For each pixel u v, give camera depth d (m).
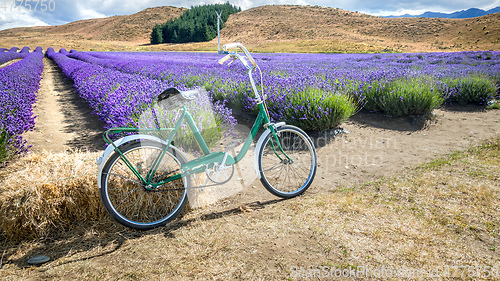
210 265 1.63
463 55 17.23
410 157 3.49
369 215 2.12
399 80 6.51
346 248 1.73
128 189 2.20
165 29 95.56
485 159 3.10
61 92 9.79
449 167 2.96
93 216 2.18
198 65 12.95
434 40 67.81
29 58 23.52
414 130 4.76
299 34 80.44
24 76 10.33
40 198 1.96
